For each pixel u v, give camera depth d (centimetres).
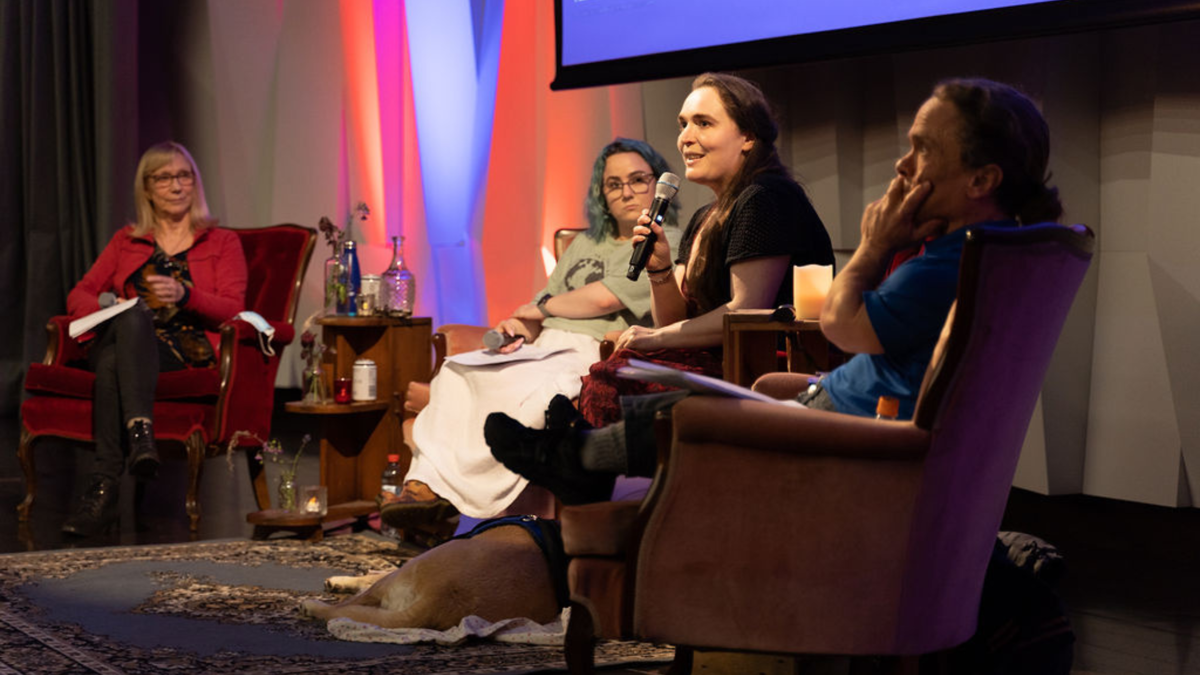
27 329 705
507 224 606
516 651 259
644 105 509
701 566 180
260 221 728
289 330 452
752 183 298
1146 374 367
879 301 190
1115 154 374
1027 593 222
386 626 271
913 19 380
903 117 416
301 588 323
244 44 727
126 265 469
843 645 181
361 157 694
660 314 315
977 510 189
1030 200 191
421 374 450
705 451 177
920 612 185
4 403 707
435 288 660
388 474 412
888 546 180
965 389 177
